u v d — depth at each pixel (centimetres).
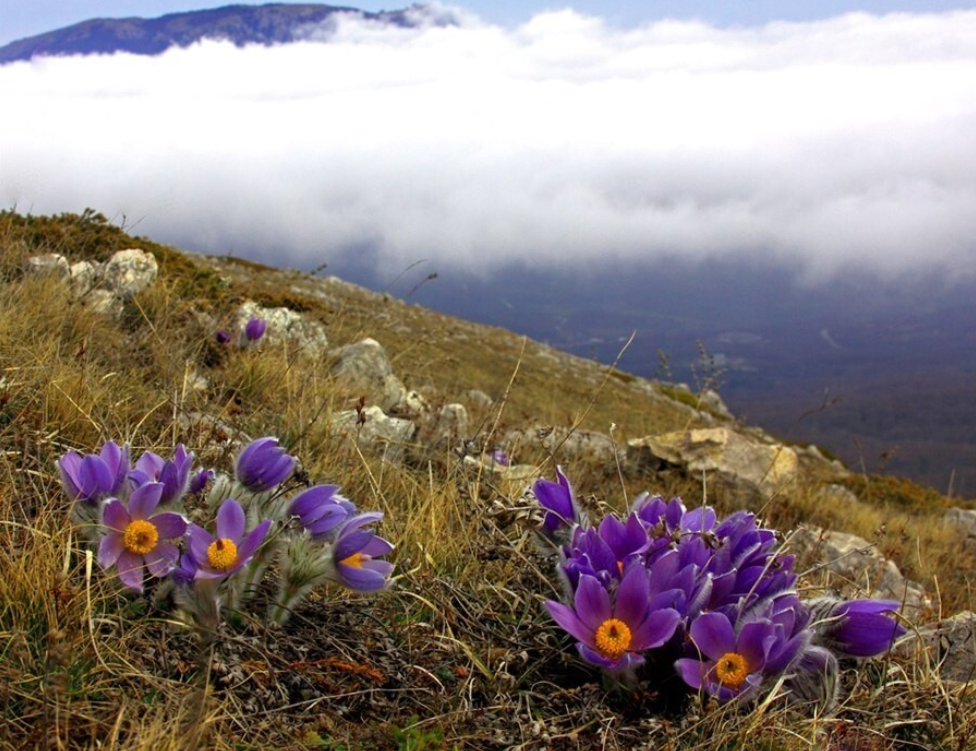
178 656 48
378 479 78
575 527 58
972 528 217
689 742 49
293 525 52
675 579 55
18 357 78
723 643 51
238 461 54
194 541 49
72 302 100
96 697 45
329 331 136
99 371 83
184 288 133
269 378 99
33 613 48
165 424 75
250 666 49
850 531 155
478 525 67
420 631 57
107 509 49
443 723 48
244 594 52
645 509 63
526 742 48
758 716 49
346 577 51
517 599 61
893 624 54
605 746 49
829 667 52
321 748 45
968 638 65
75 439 68
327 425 86
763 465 156
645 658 54
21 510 56
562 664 56
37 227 141
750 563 58
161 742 41
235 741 44
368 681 51
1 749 40
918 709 56
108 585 51
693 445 151
